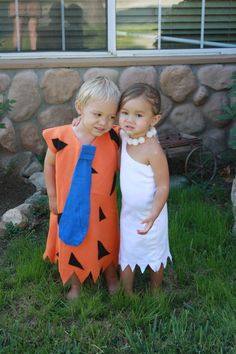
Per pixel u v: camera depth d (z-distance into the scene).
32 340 2.63
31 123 4.86
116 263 3.01
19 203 4.16
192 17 4.88
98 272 2.88
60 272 2.94
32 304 2.92
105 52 4.84
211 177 4.54
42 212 3.88
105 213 2.81
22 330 2.70
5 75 4.71
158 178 2.66
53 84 4.76
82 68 4.78
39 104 4.82
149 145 2.64
